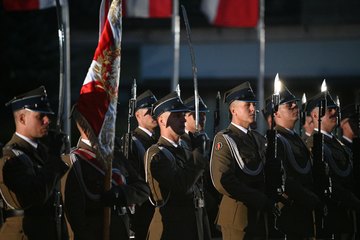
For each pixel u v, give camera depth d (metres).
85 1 65.69
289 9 62.78
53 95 58.62
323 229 19.95
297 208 20.00
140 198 16.11
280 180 18.55
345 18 61.78
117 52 16.12
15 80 58.31
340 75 61.78
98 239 15.68
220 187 18.41
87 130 15.70
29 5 33.56
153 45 64.81
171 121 18.05
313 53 62.09
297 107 20.59
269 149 18.83
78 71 65.38
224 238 18.97
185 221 17.83
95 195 15.73
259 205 18.03
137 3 37.16
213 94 63.12
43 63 58.62
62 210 16.12
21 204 15.20
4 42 57.69
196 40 62.84
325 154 21.58
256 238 18.59
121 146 19.67
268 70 62.44
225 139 18.75
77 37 65.50
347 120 23.97
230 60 62.75
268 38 62.41
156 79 64.69
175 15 41.22
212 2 39.22
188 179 17.23
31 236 15.40
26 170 15.19
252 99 19.08
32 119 15.45
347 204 21.05
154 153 17.66
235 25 39.09
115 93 16.05
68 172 15.68
